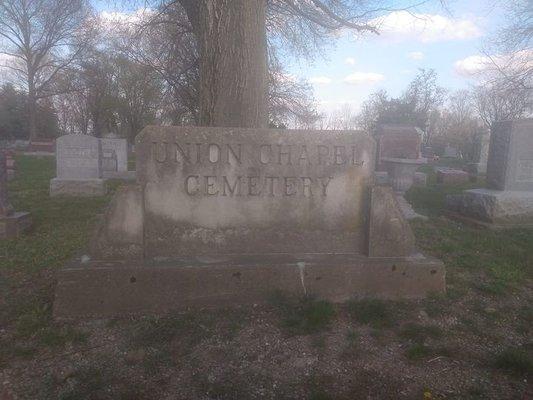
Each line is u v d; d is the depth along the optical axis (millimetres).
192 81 17141
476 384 3336
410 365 3570
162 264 4453
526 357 3572
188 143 4680
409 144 22672
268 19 12789
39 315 4301
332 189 4902
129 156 37594
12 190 13898
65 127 72750
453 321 4309
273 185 4824
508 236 7945
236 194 4789
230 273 4434
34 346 3781
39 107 59062
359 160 4914
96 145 13070
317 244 4938
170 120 23797
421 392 3240
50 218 9195
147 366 3490
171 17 13477
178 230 4738
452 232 8117
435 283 4766
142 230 4602
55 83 48312
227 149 4738
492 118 42625
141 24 14594
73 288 4246
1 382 3311
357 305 4484
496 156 9359
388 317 4301
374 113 63656
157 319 4203
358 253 4977
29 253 6445
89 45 43750
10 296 4812
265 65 6523
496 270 5719
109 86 49219
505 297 4949
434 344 3871
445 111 64688
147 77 20781
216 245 4809
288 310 4348
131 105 47031
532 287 5270
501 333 4113
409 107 56812
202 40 6422
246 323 4152
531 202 8789
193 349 3736
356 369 3502
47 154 35562
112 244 4574
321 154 4855
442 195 13641
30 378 3357
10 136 59344
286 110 24500
